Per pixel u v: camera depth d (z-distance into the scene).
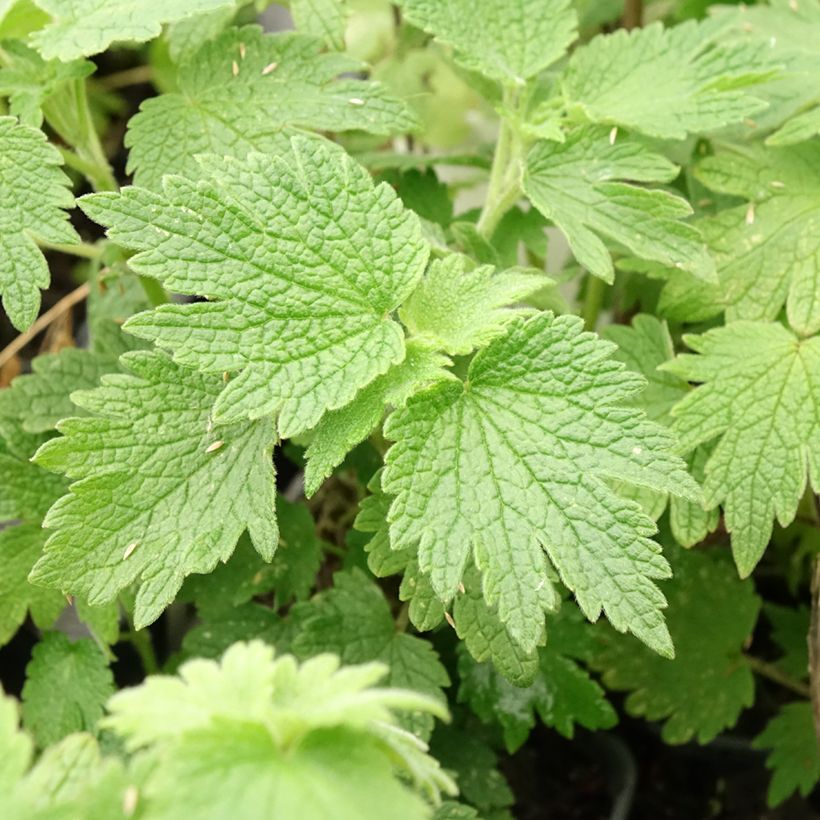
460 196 0.45
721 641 0.37
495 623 0.29
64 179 0.29
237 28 0.32
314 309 0.27
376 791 0.21
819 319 0.32
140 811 0.21
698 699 0.37
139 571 0.27
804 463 0.30
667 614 0.37
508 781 0.40
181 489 0.28
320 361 0.27
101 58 0.53
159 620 0.37
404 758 0.22
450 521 0.26
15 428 0.33
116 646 0.36
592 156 0.32
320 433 0.27
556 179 0.32
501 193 0.34
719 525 0.36
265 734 0.21
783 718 0.38
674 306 0.33
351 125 0.31
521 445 0.27
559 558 0.26
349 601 0.33
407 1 0.32
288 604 0.36
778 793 0.38
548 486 0.26
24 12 0.32
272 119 0.31
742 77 0.31
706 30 0.33
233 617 0.34
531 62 0.33
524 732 0.34
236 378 0.26
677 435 0.31
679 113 0.32
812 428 0.30
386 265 0.27
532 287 0.28
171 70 0.49
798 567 0.40
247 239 0.27
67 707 0.32
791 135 0.32
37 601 0.32
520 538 0.26
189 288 0.26
